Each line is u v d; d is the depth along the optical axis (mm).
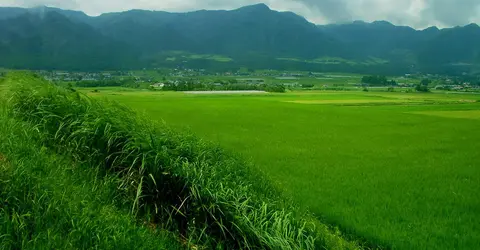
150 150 7285
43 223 5031
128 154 7324
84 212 5469
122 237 5246
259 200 7398
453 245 8805
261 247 5996
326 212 10594
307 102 68000
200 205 6609
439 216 10688
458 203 11828
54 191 5707
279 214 6707
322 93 112562
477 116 44969
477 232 9539
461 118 42094
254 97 80625
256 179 9906
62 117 8383
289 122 35094
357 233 9398
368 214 10641
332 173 15375
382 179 14547
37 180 5719
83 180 6855
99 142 7750
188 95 83375
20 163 5957
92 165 7496
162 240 5805
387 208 11203
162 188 6969
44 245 4664
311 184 13523
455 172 15984
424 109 56875
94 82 140250
